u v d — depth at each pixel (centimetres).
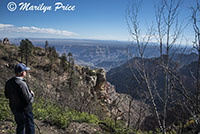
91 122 712
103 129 634
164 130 247
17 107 347
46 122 618
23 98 345
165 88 242
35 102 803
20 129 362
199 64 207
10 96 347
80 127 633
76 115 768
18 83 344
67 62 3170
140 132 408
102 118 860
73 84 1033
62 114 698
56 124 614
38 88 881
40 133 502
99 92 3062
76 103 911
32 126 370
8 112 592
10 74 2698
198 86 201
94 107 959
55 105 859
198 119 211
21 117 354
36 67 3734
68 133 568
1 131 475
